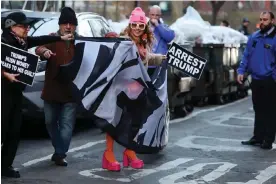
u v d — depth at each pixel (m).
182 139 10.02
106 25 11.74
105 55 7.50
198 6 35.72
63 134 7.85
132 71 7.53
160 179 7.29
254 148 9.41
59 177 7.29
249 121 12.45
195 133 10.70
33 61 6.74
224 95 15.88
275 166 8.12
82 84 7.48
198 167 7.95
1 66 6.70
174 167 7.93
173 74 12.01
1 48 6.68
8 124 6.98
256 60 9.30
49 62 7.78
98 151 8.91
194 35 15.54
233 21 35.75
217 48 15.12
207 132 10.86
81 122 11.69
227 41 16.64
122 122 7.56
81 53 7.51
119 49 7.50
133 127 7.62
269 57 9.23
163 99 8.05
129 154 7.83
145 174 7.52
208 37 16.08
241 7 35.84
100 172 7.57
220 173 7.64
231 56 15.87
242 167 8.01
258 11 35.53
